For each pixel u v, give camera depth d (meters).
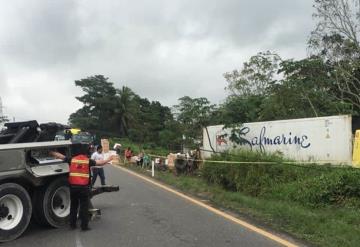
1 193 8.78
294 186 13.29
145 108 101.19
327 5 31.56
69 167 10.11
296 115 24.47
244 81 45.72
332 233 8.74
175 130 48.69
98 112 99.00
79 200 9.86
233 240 8.51
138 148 52.34
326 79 28.67
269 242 8.31
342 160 15.70
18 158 9.16
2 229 8.71
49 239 8.88
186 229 9.55
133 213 11.58
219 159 17.50
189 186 17.02
